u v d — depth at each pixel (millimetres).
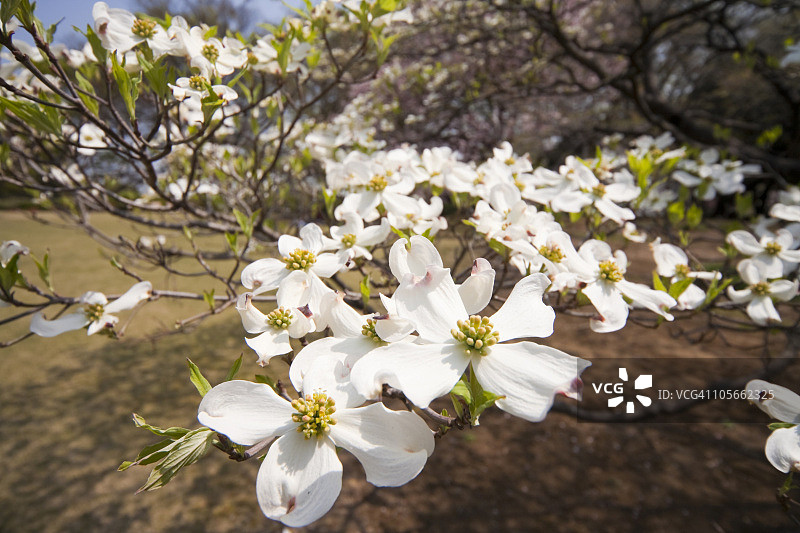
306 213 630
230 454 175
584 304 267
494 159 367
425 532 829
